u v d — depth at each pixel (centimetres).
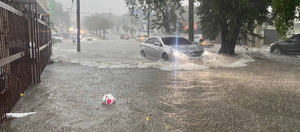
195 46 1256
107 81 780
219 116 467
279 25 745
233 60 1308
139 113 484
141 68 1052
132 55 1662
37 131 400
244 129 408
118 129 409
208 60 1245
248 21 1567
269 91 654
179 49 1190
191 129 408
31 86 709
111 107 520
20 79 601
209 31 1748
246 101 562
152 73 929
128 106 527
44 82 765
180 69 1021
